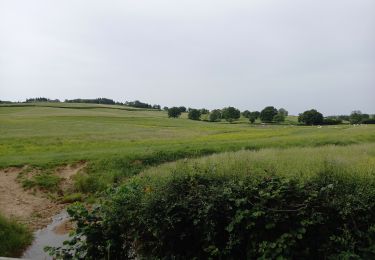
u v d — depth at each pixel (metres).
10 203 16.88
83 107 141.50
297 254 6.25
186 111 178.00
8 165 21.67
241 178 7.27
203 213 6.75
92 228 7.09
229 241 6.57
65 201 17.73
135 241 7.33
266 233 6.40
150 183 8.16
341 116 137.38
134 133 52.72
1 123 63.28
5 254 10.59
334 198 6.43
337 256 5.97
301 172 7.68
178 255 6.95
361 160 11.72
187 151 27.39
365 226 6.32
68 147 34.00
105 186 19.70
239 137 44.12
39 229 13.55
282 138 38.59
